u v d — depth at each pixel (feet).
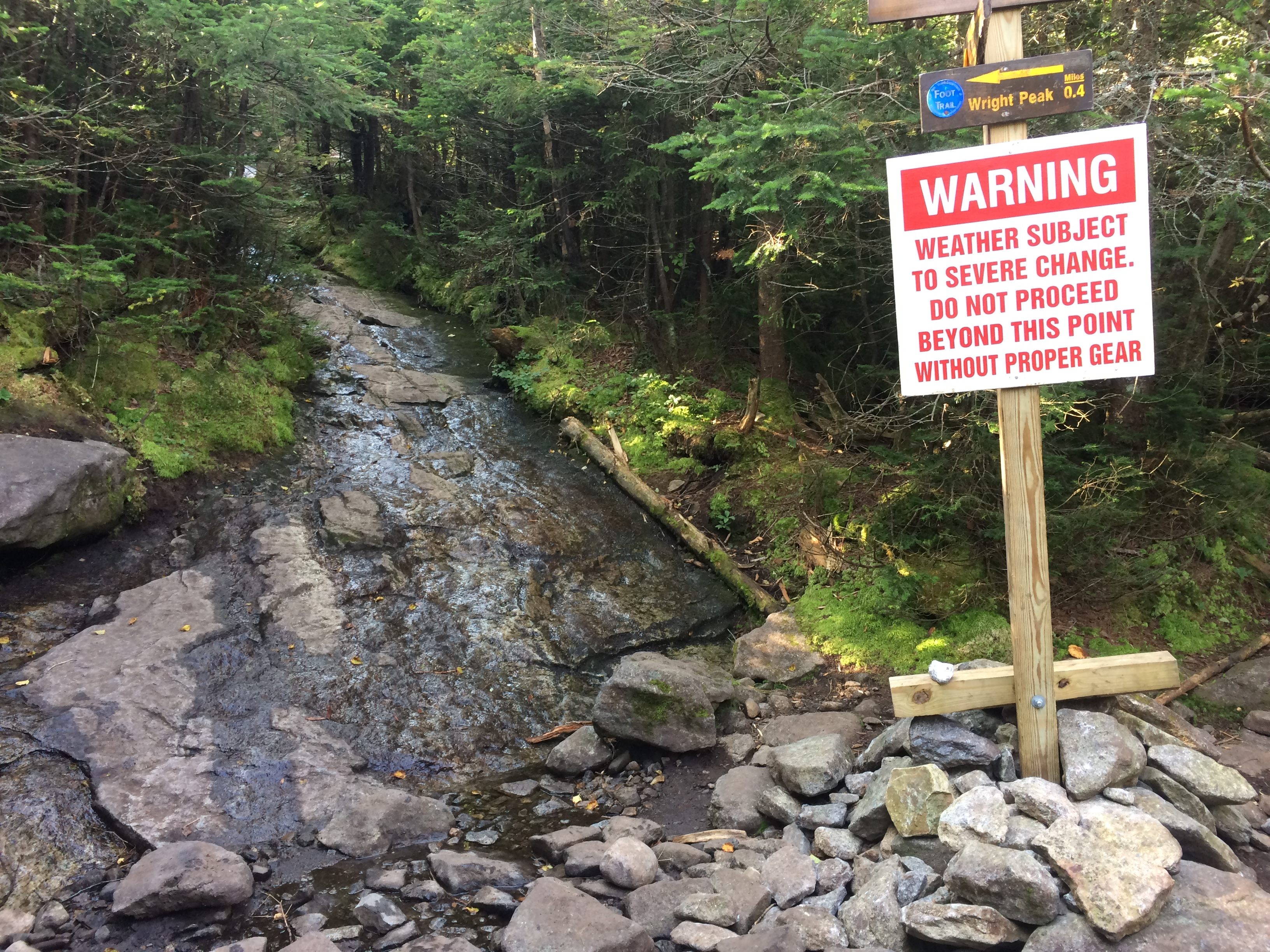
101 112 26.08
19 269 24.21
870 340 27.91
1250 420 23.38
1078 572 18.37
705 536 24.68
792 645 19.12
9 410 21.36
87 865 12.19
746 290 33.04
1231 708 15.53
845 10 20.97
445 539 23.85
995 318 10.78
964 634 17.94
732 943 9.65
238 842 12.86
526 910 10.50
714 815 13.58
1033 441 10.86
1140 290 10.49
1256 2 16.39
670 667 16.71
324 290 47.78
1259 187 15.14
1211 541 19.69
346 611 19.89
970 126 10.61
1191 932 8.50
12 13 24.39
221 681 16.81
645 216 36.04
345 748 15.64
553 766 15.70
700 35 22.62
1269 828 11.35
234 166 30.40
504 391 36.78
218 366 28.22
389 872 12.16
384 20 50.24
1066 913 8.91
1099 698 11.84
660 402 30.83
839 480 23.73
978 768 11.47
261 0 27.96
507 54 38.86
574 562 23.86
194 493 24.18
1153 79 15.05
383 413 32.17
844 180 16.70
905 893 10.11
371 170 61.62
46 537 19.30
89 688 15.72
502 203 47.85
